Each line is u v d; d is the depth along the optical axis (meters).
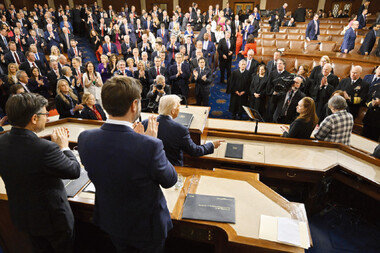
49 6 18.12
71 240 1.75
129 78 1.15
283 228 1.62
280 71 4.85
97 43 9.09
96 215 1.30
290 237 1.56
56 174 1.47
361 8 10.81
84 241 2.47
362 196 2.85
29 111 1.40
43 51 9.05
